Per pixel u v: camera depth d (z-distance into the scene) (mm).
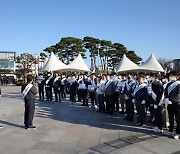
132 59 49781
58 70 21688
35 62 56844
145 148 5926
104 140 6605
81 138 6812
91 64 48969
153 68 20281
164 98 7434
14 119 9578
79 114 10844
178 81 6891
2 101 16016
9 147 6004
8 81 45812
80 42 44875
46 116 10281
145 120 8258
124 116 10344
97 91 11539
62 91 17219
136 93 8211
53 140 6613
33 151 5703
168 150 5812
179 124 6875
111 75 12000
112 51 48312
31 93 7953
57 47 44406
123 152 5641
